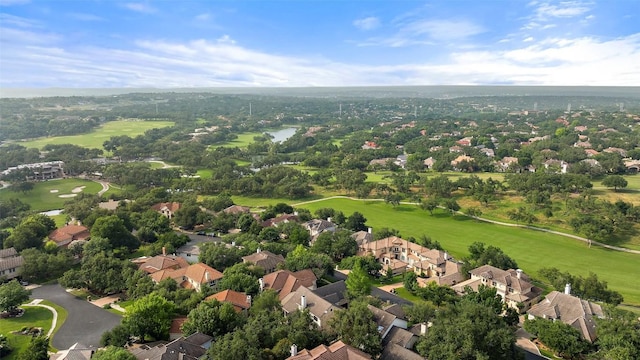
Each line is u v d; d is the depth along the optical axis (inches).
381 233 6633.9
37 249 5782.5
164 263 5339.6
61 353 3713.1
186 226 7539.4
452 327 3179.1
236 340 3213.6
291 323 3614.7
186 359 3233.3
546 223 7687.0
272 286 4574.3
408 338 3447.3
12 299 4379.9
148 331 3799.2
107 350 3280.0
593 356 3422.7
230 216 7519.7
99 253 5359.3
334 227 7130.9
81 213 7460.6
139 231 6722.4
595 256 6397.6
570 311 4067.4
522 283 4749.0
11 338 3969.0
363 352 3250.5
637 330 3464.6
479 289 4355.3
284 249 5826.8
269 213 7751.0
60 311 4554.6
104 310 4579.2
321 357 2967.5
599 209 7613.2
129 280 4862.2
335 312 3548.2
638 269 5935.0
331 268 5319.9
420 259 5851.4
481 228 7696.9
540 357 3666.3
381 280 5393.7
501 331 3164.4
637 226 7145.7
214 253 5423.2
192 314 3742.6
